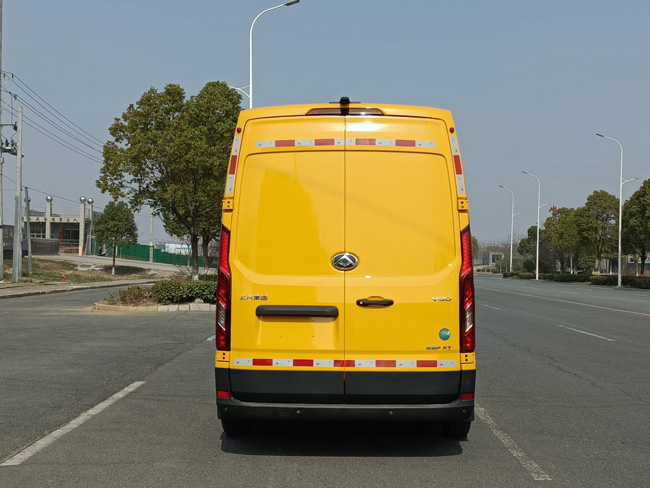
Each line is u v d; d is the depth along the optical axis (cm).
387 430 653
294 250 524
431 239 525
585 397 810
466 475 512
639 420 697
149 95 2786
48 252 6838
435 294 520
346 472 517
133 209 2875
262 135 535
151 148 2683
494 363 1066
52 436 607
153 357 1088
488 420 696
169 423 662
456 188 530
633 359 1118
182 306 2028
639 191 5462
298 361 520
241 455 561
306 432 642
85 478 494
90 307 2111
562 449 588
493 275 9631
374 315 518
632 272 7956
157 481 489
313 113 533
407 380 517
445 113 538
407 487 483
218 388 529
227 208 532
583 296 3259
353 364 518
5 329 1484
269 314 520
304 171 529
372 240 522
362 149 529
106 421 666
